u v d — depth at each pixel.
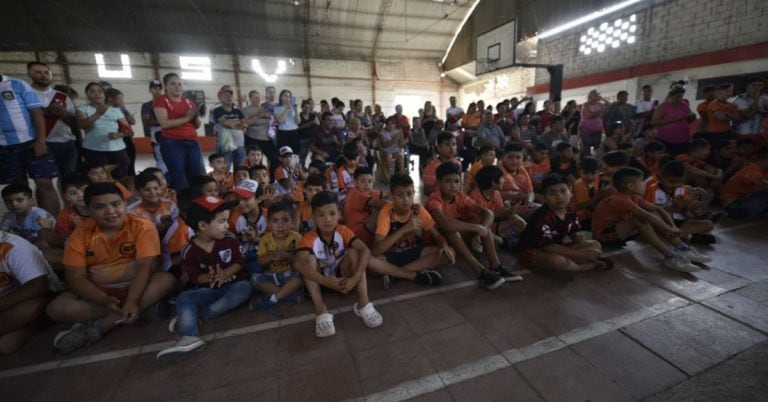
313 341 1.79
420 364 1.59
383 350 1.69
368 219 2.73
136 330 1.93
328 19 14.03
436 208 2.53
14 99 2.90
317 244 2.06
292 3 12.95
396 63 17.27
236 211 2.60
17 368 1.63
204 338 1.83
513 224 2.98
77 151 3.88
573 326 1.83
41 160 3.11
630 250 2.84
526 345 1.69
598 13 10.34
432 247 2.47
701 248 2.78
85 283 1.79
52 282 2.09
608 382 1.44
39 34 12.12
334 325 1.91
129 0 11.59
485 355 1.63
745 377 1.44
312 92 16.25
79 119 3.64
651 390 1.39
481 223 2.49
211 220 1.94
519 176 3.67
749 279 2.26
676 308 1.96
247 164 4.04
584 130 6.02
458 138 6.90
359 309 1.94
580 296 2.14
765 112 4.42
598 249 2.43
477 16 14.90
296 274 2.16
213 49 14.20
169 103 3.54
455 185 2.56
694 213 3.14
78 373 1.59
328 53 15.87
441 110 18.77
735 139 4.44
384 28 15.13
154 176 2.43
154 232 1.97
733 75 7.50
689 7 8.30
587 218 3.16
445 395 1.40
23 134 2.99
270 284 2.15
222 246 2.05
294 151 5.83
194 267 2.00
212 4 12.32
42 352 1.76
